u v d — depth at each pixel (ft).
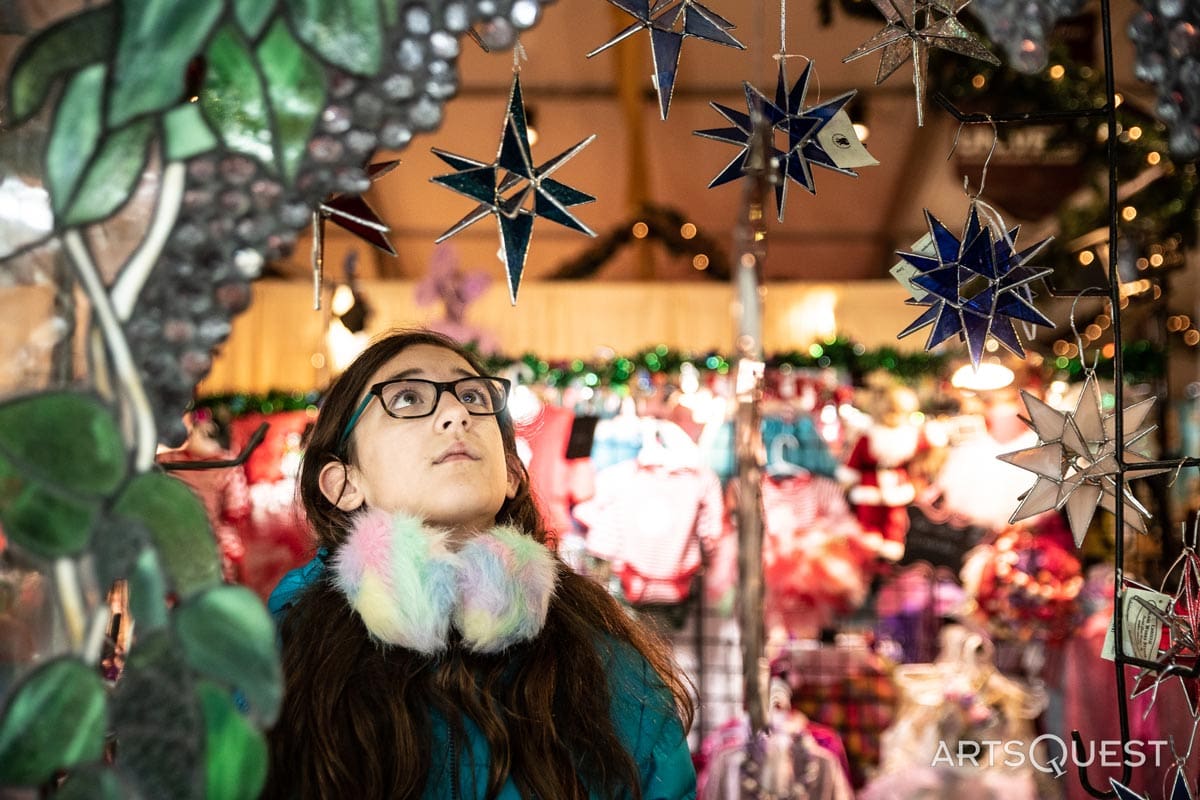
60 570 3.25
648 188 19.48
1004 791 11.49
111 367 3.33
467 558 5.06
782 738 11.12
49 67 3.31
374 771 4.93
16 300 3.34
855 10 12.40
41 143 3.40
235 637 3.25
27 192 3.40
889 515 13.55
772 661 13.14
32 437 3.23
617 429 13.82
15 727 3.15
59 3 3.49
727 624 13.38
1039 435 5.29
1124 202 12.76
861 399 13.84
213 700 3.23
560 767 5.15
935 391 13.66
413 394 5.66
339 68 3.43
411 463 5.43
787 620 13.32
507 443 6.16
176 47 3.36
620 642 5.86
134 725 3.23
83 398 3.28
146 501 3.28
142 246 3.36
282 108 3.42
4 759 3.14
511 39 3.51
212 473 13.46
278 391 14.16
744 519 6.62
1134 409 5.33
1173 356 13.83
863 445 13.70
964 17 11.62
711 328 16.70
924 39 4.99
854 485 13.62
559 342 16.65
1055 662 12.54
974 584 12.82
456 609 5.01
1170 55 4.10
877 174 17.93
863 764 12.92
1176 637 4.89
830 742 12.21
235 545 13.39
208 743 3.22
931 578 13.43
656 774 5.53
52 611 3.33
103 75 3.34
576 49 15.24
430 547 5.02
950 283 5.39
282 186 3.42
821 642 13.34
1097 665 11.87
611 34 14.84
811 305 16.37
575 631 5.57
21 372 3.34
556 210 4.70
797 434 13.67
